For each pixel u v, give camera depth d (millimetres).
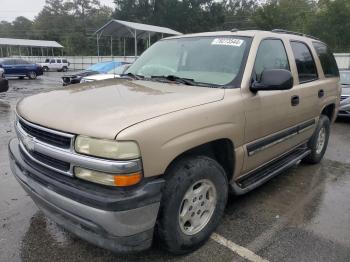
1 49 65438
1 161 5527
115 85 3479
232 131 3180
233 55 3641
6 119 9188
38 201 2869
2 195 4254
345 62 25969
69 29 87562
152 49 4496
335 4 37188
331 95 5395
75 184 2539
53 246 3195
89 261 2990
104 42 69812
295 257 3076
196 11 66625
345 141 7297
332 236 3430
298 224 3646
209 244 3240
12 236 3346
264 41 3877
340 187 4684
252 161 3611
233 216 3781
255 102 3459
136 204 2426
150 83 3562
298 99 4262
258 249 3184
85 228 2596
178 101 2877
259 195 4352
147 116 2570
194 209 3008
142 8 71062
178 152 2658
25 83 23438
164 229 2773
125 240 2494
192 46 3998
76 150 2477
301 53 4691
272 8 45844
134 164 2400
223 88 3293
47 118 2705
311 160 5449
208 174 3004
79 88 3404
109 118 2506
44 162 2754
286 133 4156
